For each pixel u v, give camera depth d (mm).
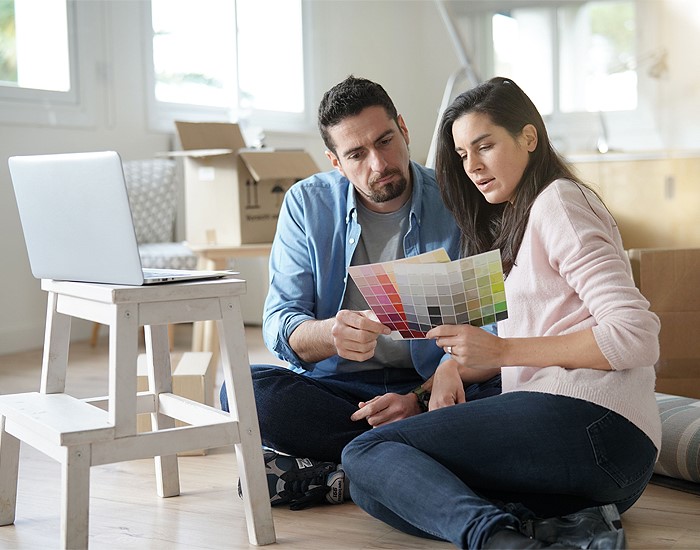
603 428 1747
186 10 5910
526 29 5848
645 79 5164
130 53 5445
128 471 2516
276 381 2209
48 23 5047
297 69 6734
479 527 1573
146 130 5543
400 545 1891
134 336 1775
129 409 1770
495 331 2227
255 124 6293
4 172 4770
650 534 1946
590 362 1739
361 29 7281
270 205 4113
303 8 6754
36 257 2047
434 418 1842
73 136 5117
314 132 6793
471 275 1776
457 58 7777
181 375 2723
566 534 1717
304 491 2162
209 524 2053
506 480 1806
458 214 2045
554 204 1794
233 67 6203
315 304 2373
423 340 2305
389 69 7598
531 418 1769
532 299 1840
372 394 2332
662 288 2799
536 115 1880
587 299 1740
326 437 2188
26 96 4871
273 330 2283
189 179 4164
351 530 1993
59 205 1887
